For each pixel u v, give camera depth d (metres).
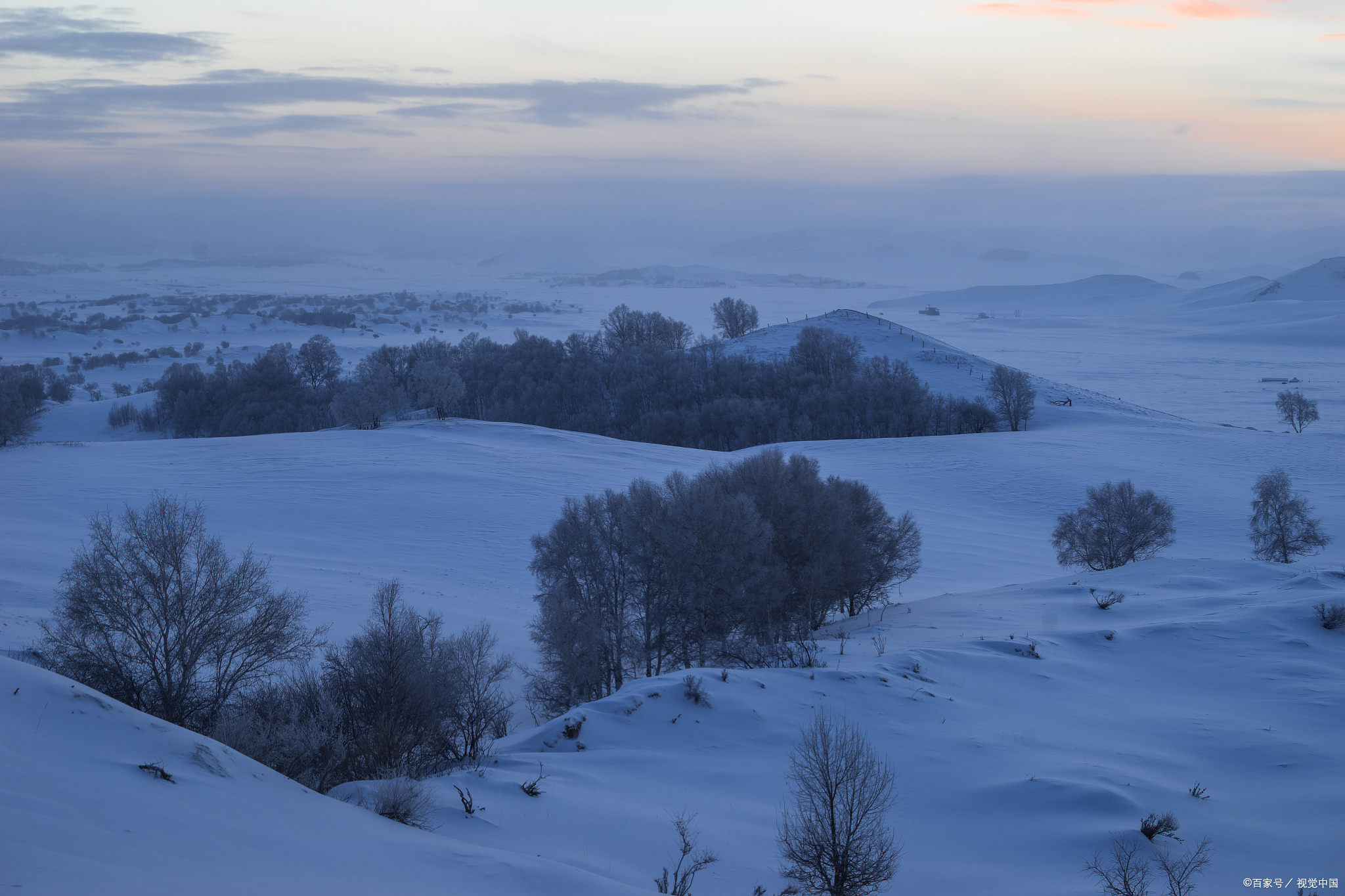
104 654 19.94
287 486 62.66
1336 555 54.59
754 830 12.33
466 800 11.94
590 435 89.06
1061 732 17.25
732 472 39.78
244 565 21.77
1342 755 15.95
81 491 58.00
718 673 18.73
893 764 15.19
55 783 8.02
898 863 11.42
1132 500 47.38
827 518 35.84
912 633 26.22
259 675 21.59
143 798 8.45
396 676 18.67
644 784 13.96
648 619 32.81
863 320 180.25
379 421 93.00
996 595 33.41
